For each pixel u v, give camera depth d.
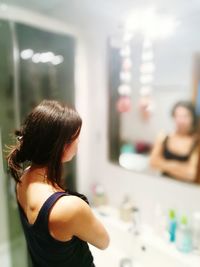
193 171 1.27
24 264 1.57
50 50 1.57
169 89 1.36
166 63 1.34
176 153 1.34
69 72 1.64
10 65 1.42
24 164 0.73
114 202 1.61
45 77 1.59
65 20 1.56
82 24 1.57
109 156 1.60
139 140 1.49
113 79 1.52
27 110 1.51
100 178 1.68
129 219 1.44
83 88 1.65
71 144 0.69
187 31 1.22
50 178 0.68
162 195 1.38
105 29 1.48
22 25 1.44
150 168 1.43
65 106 0.68
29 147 0.66
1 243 1.48
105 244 0.76
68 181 1.75
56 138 0.64
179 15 1.22
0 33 1.35
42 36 1.53
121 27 1.40
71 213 0.62
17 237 1.52
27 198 0.69
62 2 1.40
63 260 0.66
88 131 1.69
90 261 0.75
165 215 1.33
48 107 0.66
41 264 0.72
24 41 1.46
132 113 1.50
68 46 1.61
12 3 1.37
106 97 1.56
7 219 1.45
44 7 1.47
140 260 1.29
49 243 0.63
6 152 0.78
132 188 1.51
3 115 1.39
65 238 0.63
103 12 1.45
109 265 1.28
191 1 1.17
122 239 1.38
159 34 1.32
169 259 1.16
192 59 1.24
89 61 1.60
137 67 1.44
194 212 1.25
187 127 1.30
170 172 1.35
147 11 1.29
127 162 1.53
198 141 1.27
